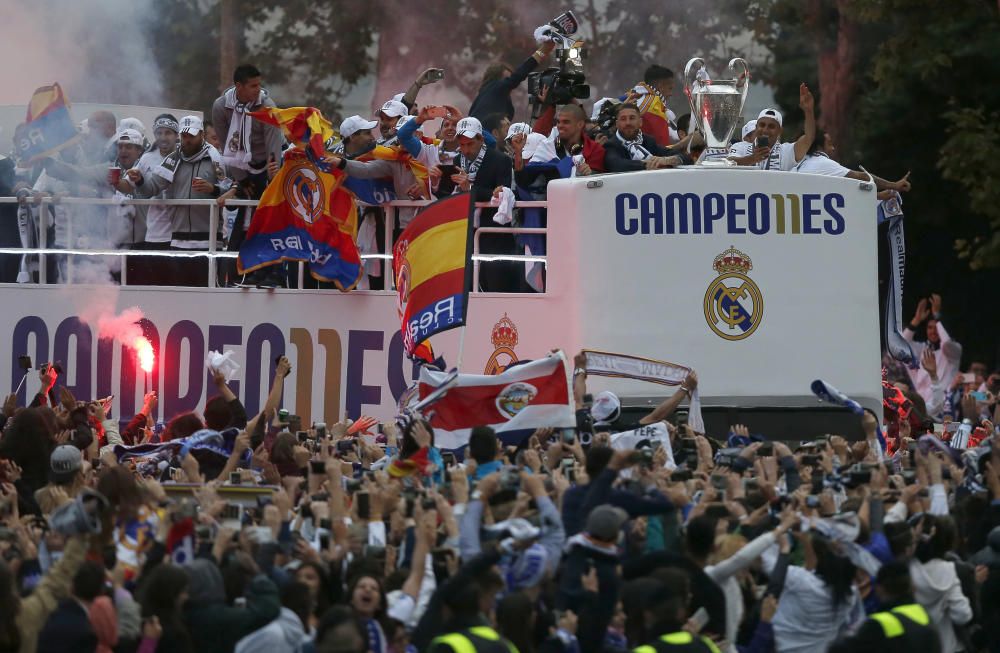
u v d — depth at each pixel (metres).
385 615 27.36
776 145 56.09
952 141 108.38
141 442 52.53
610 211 51.22
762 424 51.78
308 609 27.27
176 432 47.47
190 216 56.53
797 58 128.75
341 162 53.12
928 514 33.88
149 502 31.66
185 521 29.58
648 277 51.34
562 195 51.81
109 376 55.97
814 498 32.16
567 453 41.41
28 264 58.41
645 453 37.31
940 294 127.06
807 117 55.78
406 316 49.44
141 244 57.06
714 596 28.83
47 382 51.59
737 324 51.69
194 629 26.91
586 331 51.16
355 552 30.06
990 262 108.62
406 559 30.58
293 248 53.56
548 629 28.56
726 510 31.77
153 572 26.66
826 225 52.31
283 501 31.28
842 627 31.58
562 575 29.30
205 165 56.41
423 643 27.22
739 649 31.00
